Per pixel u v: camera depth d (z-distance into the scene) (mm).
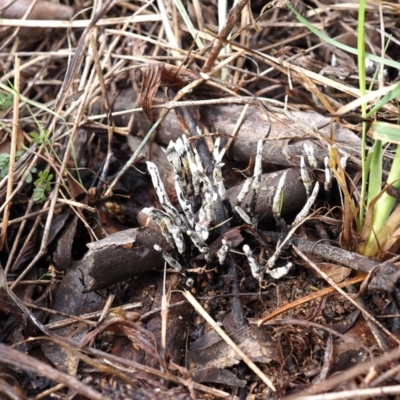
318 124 223
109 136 243
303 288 195
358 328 181
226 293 195
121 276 192
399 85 163
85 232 226
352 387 156
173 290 195
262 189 206
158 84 232
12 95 243
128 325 179
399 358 166
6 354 150
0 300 184
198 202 203
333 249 190
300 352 176
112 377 171
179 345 184
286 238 184
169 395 163
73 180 237
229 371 174
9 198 214
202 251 186
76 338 186
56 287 208
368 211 186
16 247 217
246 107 233
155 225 208
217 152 193
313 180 211
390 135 170
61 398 169
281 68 237
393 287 163
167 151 191
